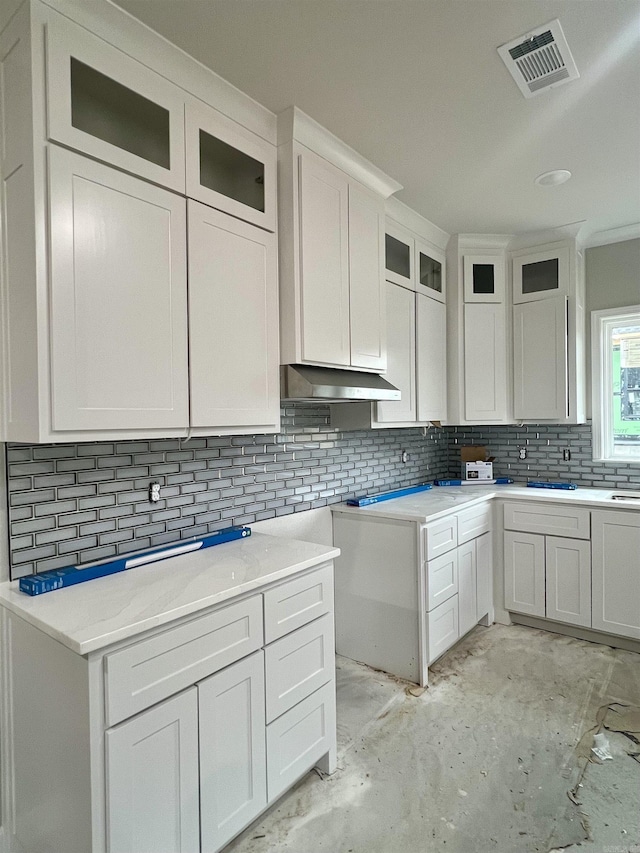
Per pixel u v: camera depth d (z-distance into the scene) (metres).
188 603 1.34
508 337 3.34
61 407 1.29
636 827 1.58
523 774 1.82
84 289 1.34
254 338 1.84
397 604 2.52
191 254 1.62
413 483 3.55
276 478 2.45
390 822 1.62
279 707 1.62
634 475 3.19
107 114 1.44
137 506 1.84
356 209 2.27
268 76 1.68
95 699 1.15
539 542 3.03
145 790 1.24
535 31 1.48
